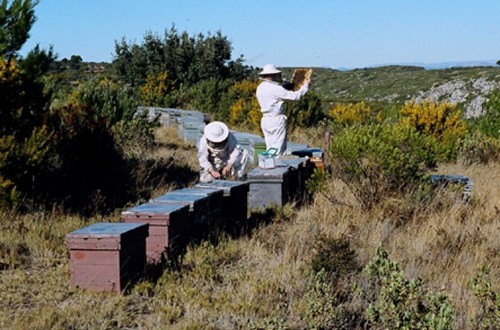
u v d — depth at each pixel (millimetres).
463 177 11805
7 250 7852
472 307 6422
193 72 38094
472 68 75438
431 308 5617
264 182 10680
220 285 7148
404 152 10680
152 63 38219
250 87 30594
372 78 83000
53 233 8758
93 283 6676
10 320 5984
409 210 9891
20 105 10023
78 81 19672
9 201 9352
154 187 12375
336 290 6711
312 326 5820
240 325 6094
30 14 10562
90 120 11984
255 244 8633
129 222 7500
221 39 39125
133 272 6941
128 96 18875
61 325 5938
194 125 21078
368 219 9805
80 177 11344
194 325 5941
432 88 59719
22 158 9695
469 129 19344
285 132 12867
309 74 12742
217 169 10969
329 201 10859
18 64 10398
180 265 7488
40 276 7184
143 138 17594
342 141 10750
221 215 9320
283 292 6789
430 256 8109
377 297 6512
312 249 8211
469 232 9109
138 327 5996
